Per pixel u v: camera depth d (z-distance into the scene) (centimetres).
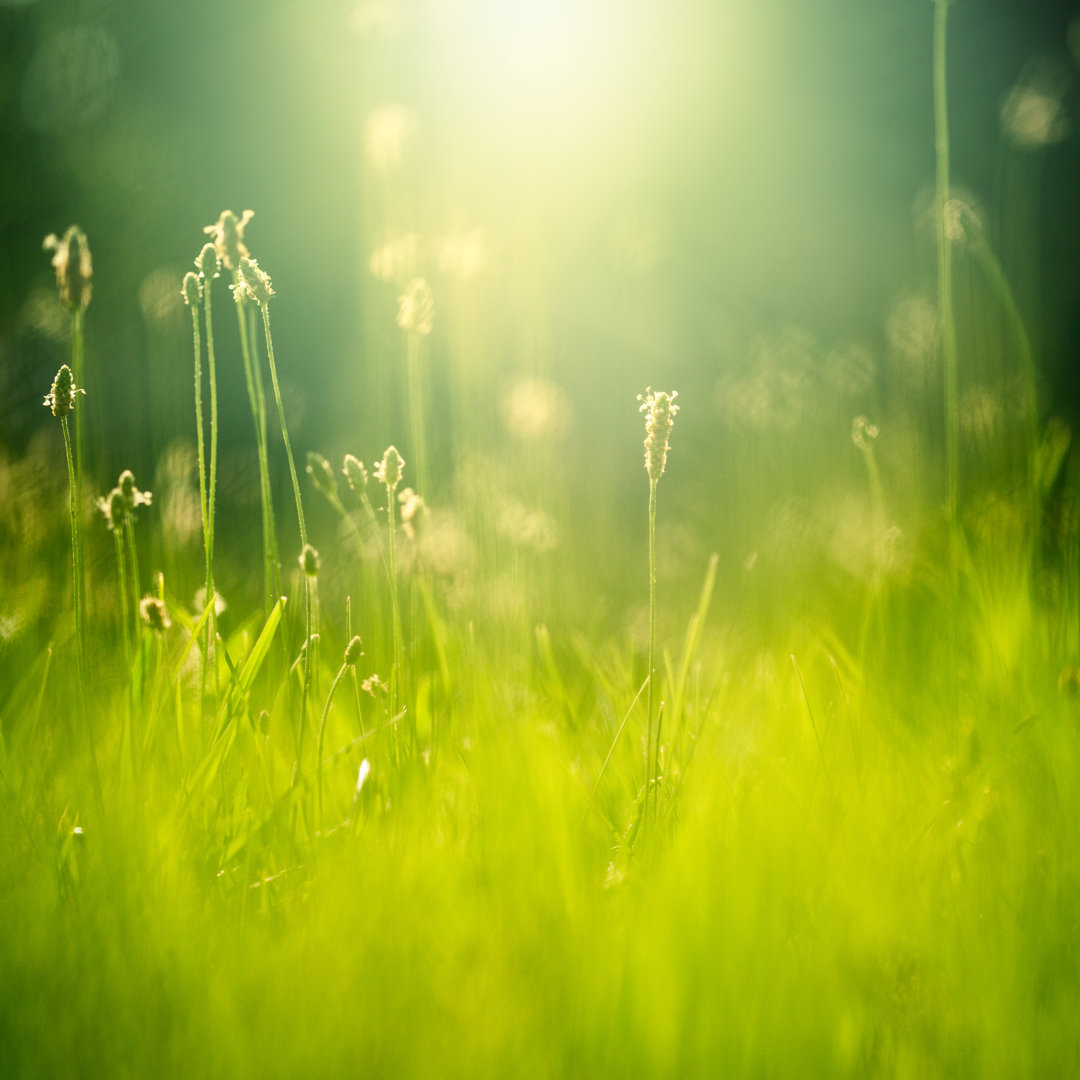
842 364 220
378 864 94
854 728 102
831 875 93
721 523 186
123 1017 88
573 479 208
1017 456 137
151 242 295
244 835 96
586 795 100
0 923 91
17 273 279
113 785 96
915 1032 89
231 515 183
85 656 103
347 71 303
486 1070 87
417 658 105
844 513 159
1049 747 100
